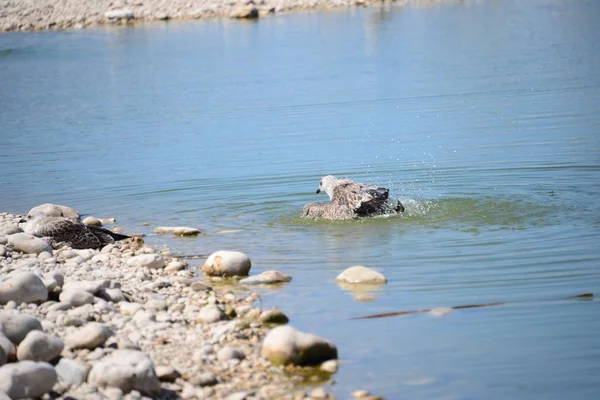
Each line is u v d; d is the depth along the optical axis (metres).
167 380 23.84
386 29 118.19
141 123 70.00
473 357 25.17
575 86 72.38
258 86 83.50
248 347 26.31
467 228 38.00
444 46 101.56
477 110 65.56
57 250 37.41
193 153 58.09
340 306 29.75
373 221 40.06
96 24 141.88
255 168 52.62
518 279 31.33
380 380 23.97
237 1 143.25
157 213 44.56
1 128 71.50
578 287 30.17
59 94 86.75
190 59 104.00
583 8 126.25
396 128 61.41
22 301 28.59
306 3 144.50
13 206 47.84
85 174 54.28
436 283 31.45
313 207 42.00
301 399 22.86
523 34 106.69
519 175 46.38
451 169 48.81
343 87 79.81
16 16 144.38
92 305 29.00
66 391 22.73
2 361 23.34
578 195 41.97
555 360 24.77
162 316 28.70
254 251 37.03
